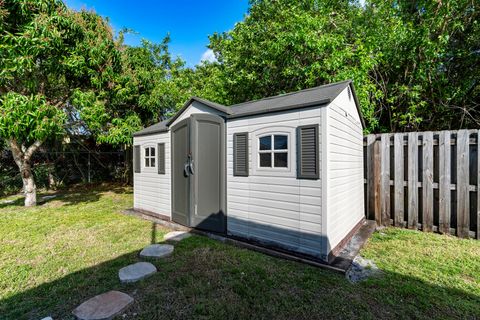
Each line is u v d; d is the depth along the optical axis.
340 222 3.28
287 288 2.37
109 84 6.55
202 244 3.54
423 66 5.16
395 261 2.96
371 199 4.76
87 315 1.95
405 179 4.40
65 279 2.58
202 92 8.88
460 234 3.80
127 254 3.22
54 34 4.91
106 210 5.91
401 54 5.29
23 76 5.25
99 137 6.66
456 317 1.95
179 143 4.49
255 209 3.46
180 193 4.50
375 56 5.11
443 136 3.96
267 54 6.68
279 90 7.32
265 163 3.37
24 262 2.99
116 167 11.36
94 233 4.11
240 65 7.71
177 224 4.47
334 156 3.03
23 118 4.65
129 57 7.58
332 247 2.97
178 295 2.27
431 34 5.22
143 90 7.82
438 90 5.41
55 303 2.17
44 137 5.15
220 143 3.86
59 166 10.04
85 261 3.02
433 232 4.07
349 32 6.22
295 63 6.20
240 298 2.22
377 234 4.00
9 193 8.45
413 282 2.47
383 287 2.38
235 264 2.88
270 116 3.28
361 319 1.93
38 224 4.64
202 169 4.10
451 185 3.90
